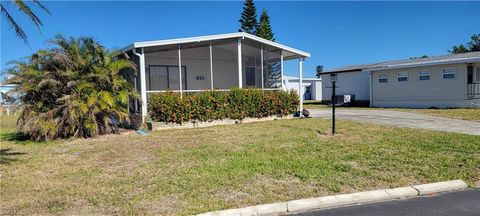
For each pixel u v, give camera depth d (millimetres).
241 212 3654
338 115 15672
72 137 9906
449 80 18297
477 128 9820
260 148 7246
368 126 10586
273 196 4145
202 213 3621
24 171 5762
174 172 5359
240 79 13508
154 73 14750
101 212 3729
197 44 13195
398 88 20891
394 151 6551
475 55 18172
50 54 9883
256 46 14734
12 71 9734
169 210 3744
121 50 11594
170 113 11602
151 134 10289
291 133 9469
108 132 10703
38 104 9766
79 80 10062
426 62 18688
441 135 8352
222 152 6902
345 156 6207
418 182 4613
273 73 15422
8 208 3891
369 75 23391
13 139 10258
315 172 5148
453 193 4301
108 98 10133
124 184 4777
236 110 12977
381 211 3742
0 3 6984
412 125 10820
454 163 5527
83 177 5250
